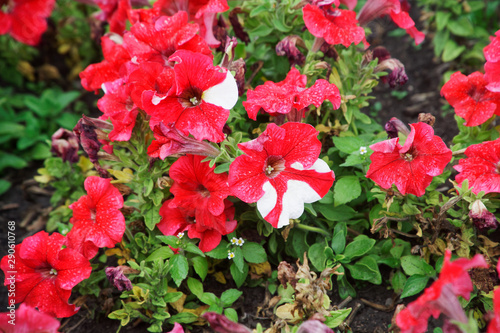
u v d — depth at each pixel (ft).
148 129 1.66
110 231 1.57
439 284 1.26
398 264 1.69
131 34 1.62
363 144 1.67
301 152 1.49
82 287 1.69
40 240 1.57
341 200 1.64
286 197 1.49
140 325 1.68
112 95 1.64
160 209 1.64
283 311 1.51
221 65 1.59
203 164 1.56
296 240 1.73
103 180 1.59
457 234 1.60
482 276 1.55
